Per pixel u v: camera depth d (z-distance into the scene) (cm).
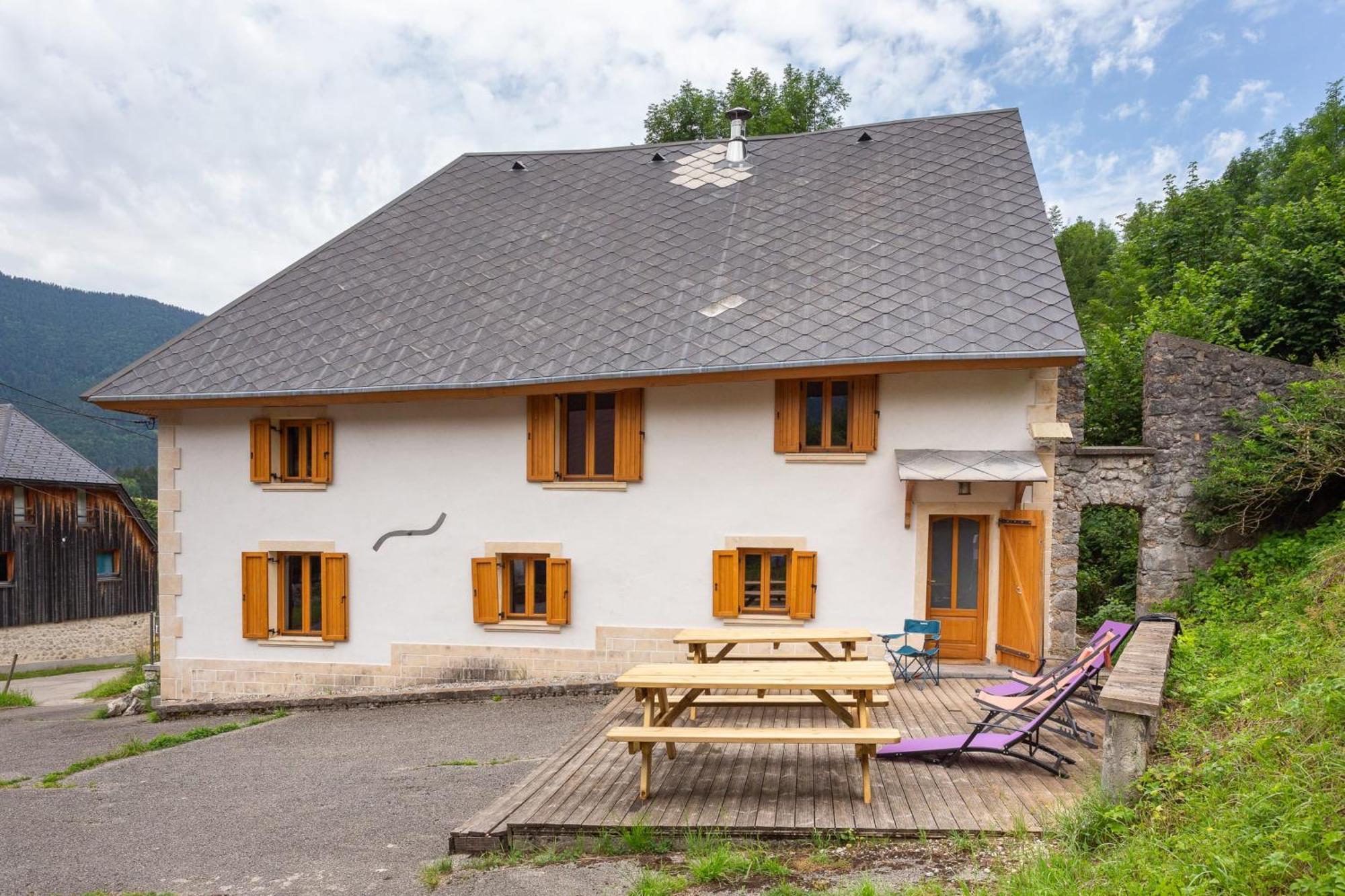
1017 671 1034
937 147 1440
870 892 441
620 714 923
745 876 496
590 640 1168
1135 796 502
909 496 1077
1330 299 1412
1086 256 3188
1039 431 1023
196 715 1236
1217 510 1130
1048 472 1067
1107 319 2352
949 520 1111
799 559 1102
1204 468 1138
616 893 495
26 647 2662
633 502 1154
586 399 1189
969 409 1072
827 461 1101
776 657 930
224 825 697
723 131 2748
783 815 567
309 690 1249
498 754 865
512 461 1191
